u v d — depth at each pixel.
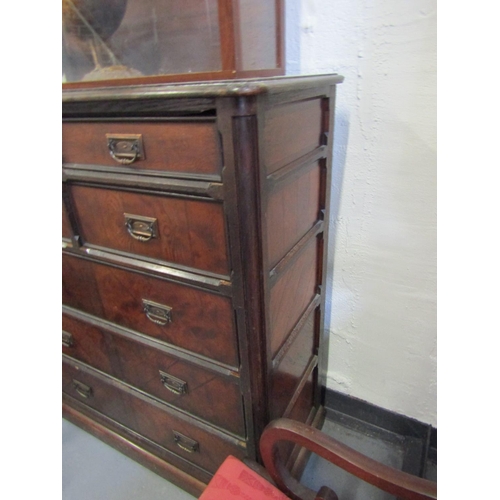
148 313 0.81
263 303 0.68
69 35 0.75
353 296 1.09
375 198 0.95
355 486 1.07
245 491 0.75
